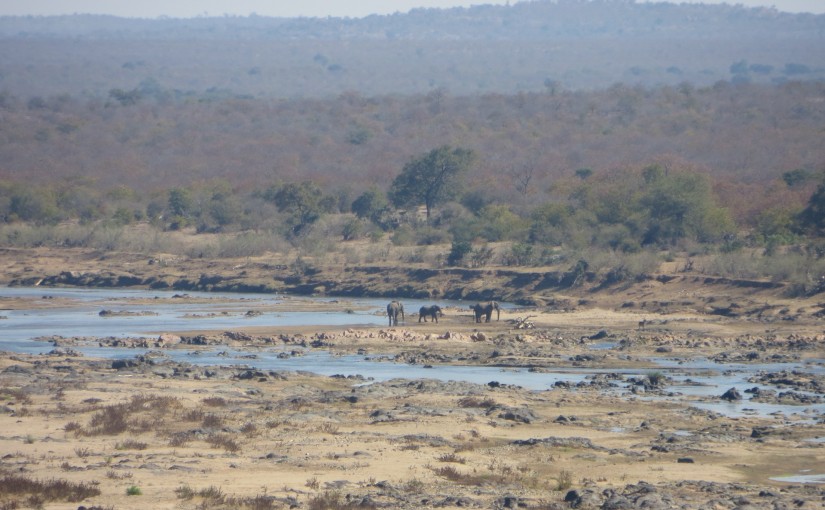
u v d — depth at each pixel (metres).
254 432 106.38
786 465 96.25
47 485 81.06
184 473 88.44
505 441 106.25
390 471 91.75
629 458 98.94
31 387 131.62
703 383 142.38
